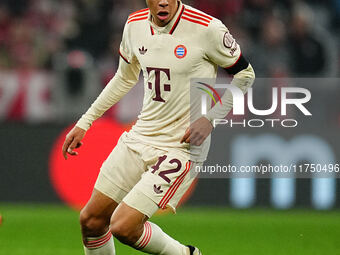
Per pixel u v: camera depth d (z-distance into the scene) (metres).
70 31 48.34
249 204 38.81
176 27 17.30
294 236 29.30
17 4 50.00
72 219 34.03
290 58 47.69
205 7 49.28
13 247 25.89
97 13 49.00
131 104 38.34
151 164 17.84
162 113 17.80
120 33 48.25
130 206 17.02
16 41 48.09
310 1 53.28
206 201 39.12
